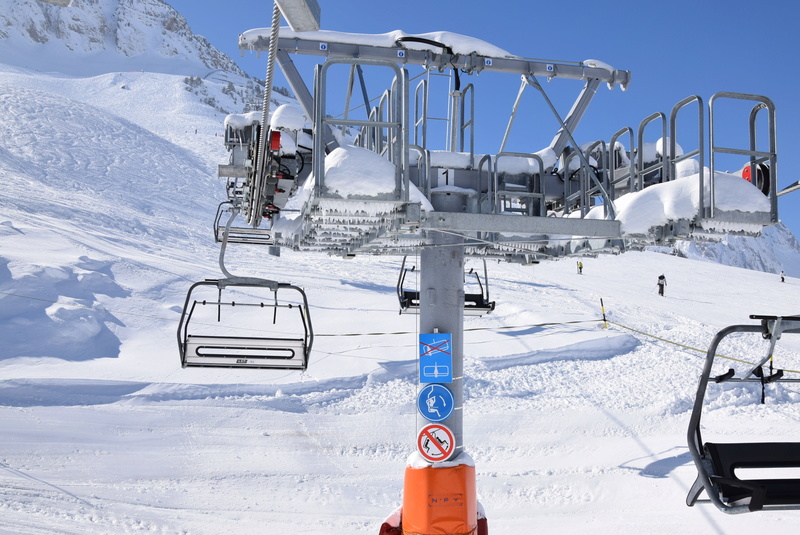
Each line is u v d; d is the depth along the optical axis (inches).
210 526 419.8
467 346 890.1
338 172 249.4
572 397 733.3
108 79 6638.8
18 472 481.1
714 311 1475.1
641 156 334.6
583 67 358.9
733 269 2404.0
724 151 287.0
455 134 353.7
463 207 331.3
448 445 279.4
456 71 343.3
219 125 5044.3
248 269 1339.8
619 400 723.4
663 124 321.4
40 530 372.2
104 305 940.6
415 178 329.4
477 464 571.2
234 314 984.9
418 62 337.1
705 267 2322.8
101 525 399.2
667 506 455.8
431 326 302.7
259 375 738.2
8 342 776.9
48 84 6107.3
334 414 666.8
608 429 648.4
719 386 739.4
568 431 644.7
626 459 566.9
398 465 571.5
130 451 546.3
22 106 2883.9
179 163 2891.2
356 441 611.2
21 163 2174.0
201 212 2201.0
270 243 441.7
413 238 309.3
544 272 1843.0
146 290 1042.1
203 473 518.9
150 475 506.3
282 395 691.4
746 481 166.7
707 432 621.3
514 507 478.3
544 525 441.4
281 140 326.0
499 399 725.9
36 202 1576.0
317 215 268.2
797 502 165.6
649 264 2247.8
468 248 392.2
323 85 251.8
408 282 1393.9
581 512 464.4
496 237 323.6
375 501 495.5
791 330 171.9
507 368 823.7
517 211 359.3
